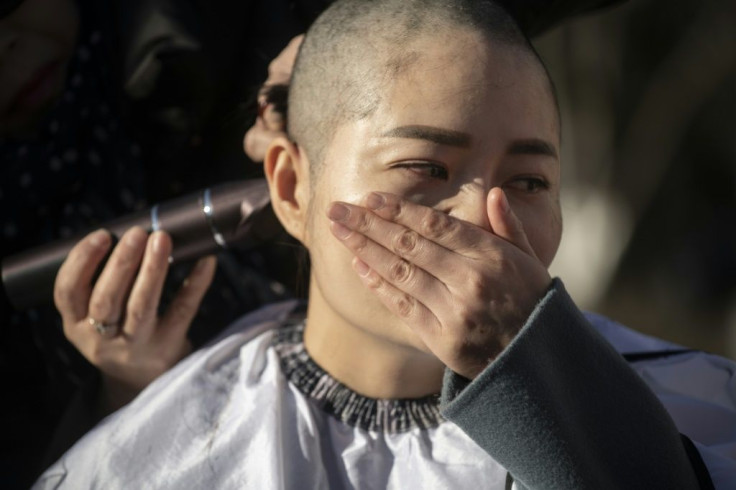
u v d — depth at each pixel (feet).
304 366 9.55
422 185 8.25
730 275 35.58
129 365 10.78
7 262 10.91
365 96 8.46
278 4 12.94
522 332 7.43
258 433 9.16
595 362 7.74
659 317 35.09
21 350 12.38
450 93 8.20
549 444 7.47
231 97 12.96
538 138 8.38
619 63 34.01
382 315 8.47
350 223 7.82
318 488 8.89
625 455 7.69
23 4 11.76
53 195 12.58
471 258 7.66
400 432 9.14
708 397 9.73
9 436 12.44
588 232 34.17
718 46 33.63
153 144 13.08
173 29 12.34
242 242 10.45
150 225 10.41
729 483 8.01
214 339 10.63
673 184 35.47
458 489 8.66
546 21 13.03
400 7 8.71
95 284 10.68
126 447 9.29
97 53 12.81
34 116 12.48
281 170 9.56
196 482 9.00
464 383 7.82
